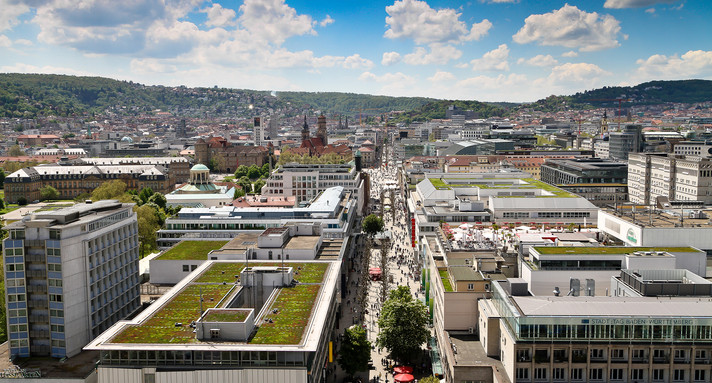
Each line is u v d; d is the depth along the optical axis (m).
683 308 115.94
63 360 141.00
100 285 155.12
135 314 173.00
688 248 161.25
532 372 113.69
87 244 146.62
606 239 198.62
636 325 112.06
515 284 133.00
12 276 140.62
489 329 128.12
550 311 115.12
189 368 111.62
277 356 111.31
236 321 116.69
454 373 121.81
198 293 150.75
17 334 142.00
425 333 162.00
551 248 159.00
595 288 150.38
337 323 181.00
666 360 112.44
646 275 139.00
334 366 165.38
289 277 158.12
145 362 112.19
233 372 110.44
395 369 150.50
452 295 143.88
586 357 113.06
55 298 141.12
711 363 112.25
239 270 174.50
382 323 166.12
